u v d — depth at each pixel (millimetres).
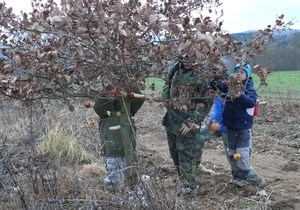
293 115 13039
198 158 6156
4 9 4066
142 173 5074
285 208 5918
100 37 3994
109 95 4566
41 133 7566
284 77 24719
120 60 4250
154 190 4738
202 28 4008
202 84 5176
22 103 4625
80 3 3908
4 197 5047
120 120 5125
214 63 4301
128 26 4043
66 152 7973
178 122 5777
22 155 6457
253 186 6469
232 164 6523
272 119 12680
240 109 6277
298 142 10320
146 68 4555
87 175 6828
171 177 6883
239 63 4703
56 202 4777
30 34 4344
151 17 4027
